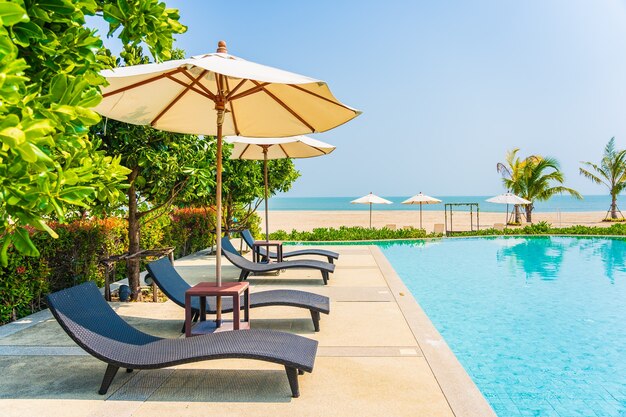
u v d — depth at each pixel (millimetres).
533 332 7129
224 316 6273
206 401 3680
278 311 6742
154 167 6789
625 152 33875
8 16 1318
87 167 2090
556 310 8555
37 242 6543
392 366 4426
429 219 45188
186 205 12172
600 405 4539
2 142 1400
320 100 5062
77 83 1874
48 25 2152
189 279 9609
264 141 9250
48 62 2086
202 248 15078
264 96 5480
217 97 5141
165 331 5742
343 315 6422
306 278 9625
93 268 8078
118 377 4184
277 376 4195
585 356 6016
